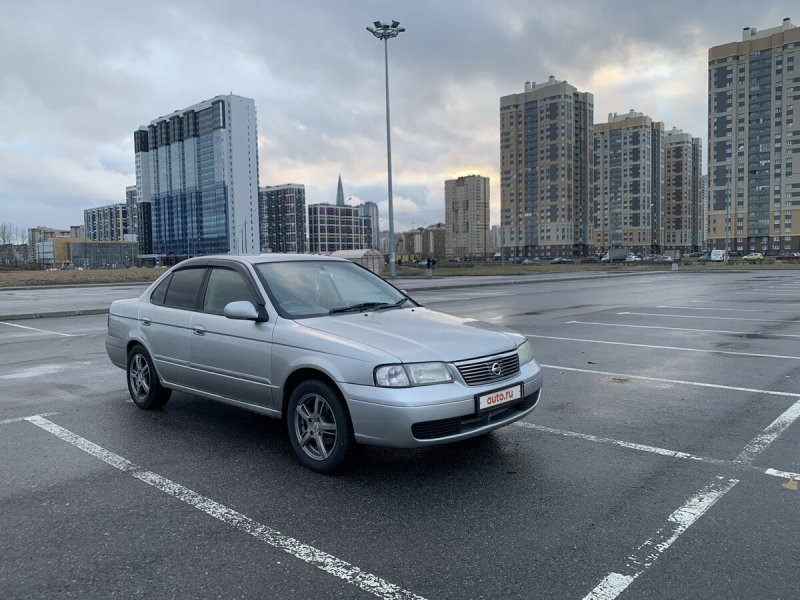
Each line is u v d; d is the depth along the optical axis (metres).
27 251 153.38
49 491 4.07
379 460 4.62
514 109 148.50
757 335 11.01
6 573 3.01
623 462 4.51
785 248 113.38
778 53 111.75
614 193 141.12
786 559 3.06
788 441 4.94
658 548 3.20
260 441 5.13
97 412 6.11
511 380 4.30
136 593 2.82
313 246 136.25
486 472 4.34
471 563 3.06
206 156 152.12
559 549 3.20
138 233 179.38
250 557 3.16
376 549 3.22
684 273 44.28
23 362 9.10
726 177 120.06
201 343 5.24
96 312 17.62
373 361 3.95
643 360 8.66
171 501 3.89
